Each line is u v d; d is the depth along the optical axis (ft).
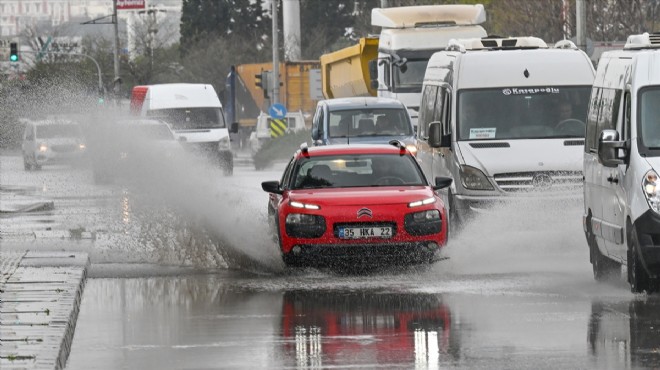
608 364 77.97
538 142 156.35
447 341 87.15
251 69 529.86
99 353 85.25
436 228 125.29
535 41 172.65
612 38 341.82
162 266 136.15
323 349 85.05
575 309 100.83
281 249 125.90
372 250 124.16
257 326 95.55
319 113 235.20
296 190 131.13
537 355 81.35
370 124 229.45
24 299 103.71
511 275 123.44
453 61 163.94
